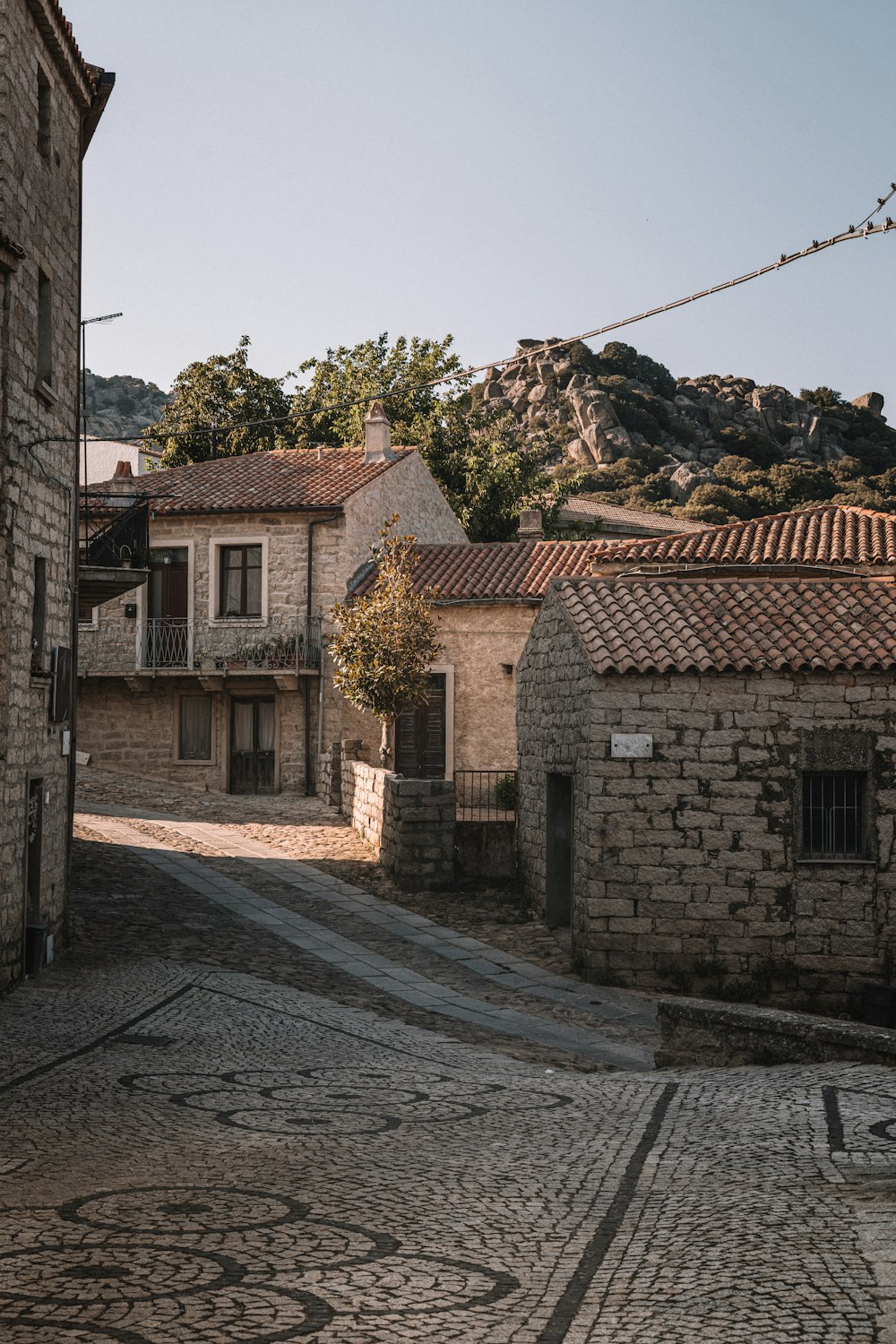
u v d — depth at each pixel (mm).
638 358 114250
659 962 17375
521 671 22688
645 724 17578
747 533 27125
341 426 47812
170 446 49000
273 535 32125
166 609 32875
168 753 32938
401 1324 5184
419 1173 7758
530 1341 5020
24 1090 9898
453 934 19719
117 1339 4977
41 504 15875
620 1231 6516
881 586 19578
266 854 24703
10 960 14461
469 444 47969
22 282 14875
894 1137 8625
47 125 16219
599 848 17500
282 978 16312
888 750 17547
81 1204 6906
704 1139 8711
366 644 27359
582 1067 12961
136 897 20500
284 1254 6074
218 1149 8328
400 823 22312
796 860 17406
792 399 112375
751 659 17500
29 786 15320
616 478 93562
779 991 17312
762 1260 5922
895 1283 5562
